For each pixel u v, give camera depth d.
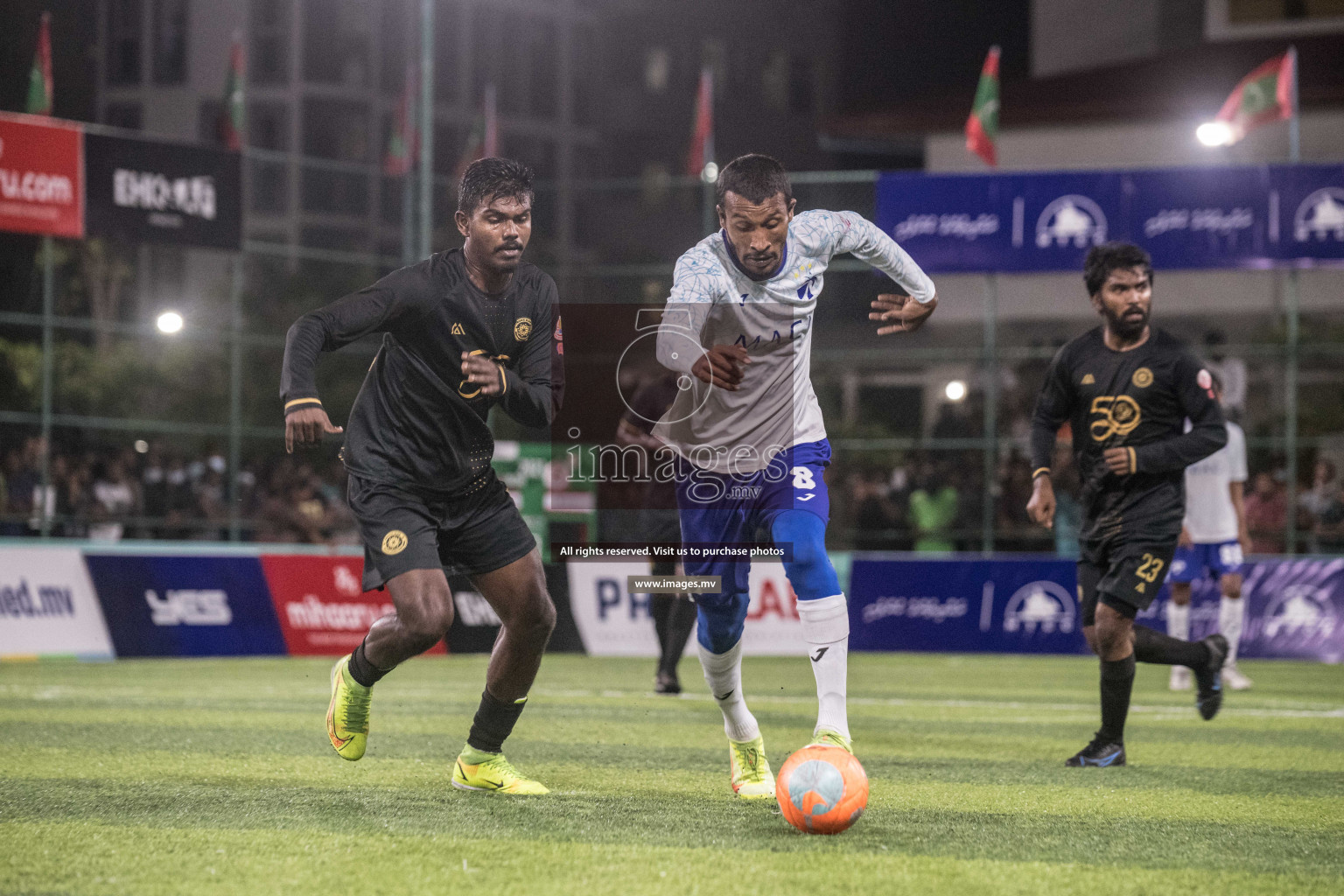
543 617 11.28
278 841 9.39
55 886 8.09
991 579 36.09
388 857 8.89
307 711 19.22
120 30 88.19
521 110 97.88
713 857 9.00
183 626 31.75
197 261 73.12
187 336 36.94
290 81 87.69
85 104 77.31
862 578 36.69
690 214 87.19
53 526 37.09
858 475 42.97
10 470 37.25
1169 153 56.94
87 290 54.81
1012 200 36.31
